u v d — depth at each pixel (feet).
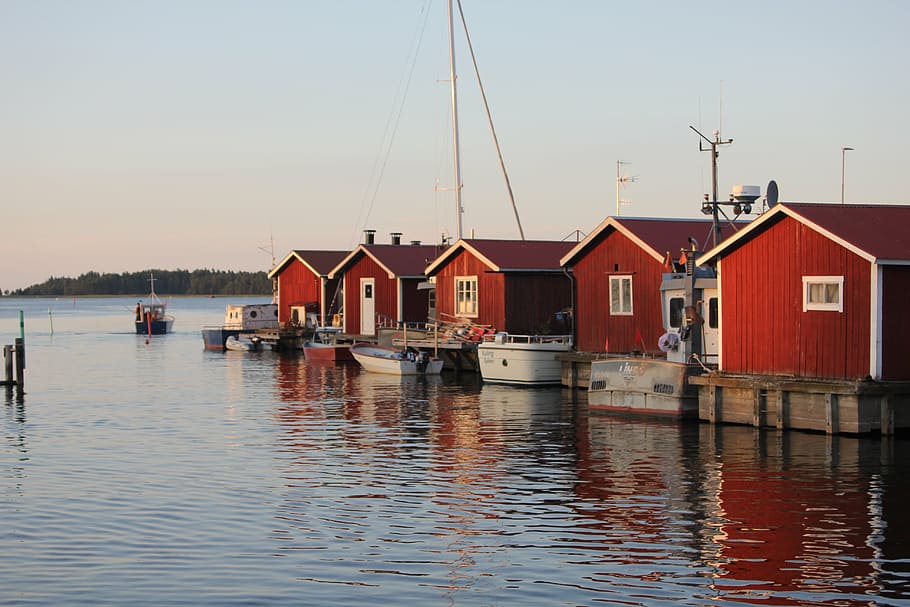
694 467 72.33
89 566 50.96
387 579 48.73
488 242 151.33
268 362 180.24
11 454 81.56
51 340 266.16
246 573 49.75
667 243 115.85
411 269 177.37
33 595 46.93
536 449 81.20
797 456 74.69
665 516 59.26
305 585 47.96
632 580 48.11
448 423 96.43
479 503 63.05
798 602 45.03
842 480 67.15
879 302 79.25
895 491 64.08
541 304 146.00
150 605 45.60
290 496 65.46
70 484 69.56
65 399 121.29
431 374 147.33
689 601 45.37
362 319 185.88
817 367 83.76
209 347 222.07
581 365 122.72
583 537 55.26
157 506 62.95
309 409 108.99
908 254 79.20
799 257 84.94
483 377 134.10
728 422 89.20
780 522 57.41
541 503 62.85
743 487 65.87
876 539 53.98
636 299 117.80
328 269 207.82
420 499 64.34
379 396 120.57
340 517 59.98
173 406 113.19
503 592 46.78
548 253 149.79
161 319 299.99
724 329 91.35
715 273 101.14
